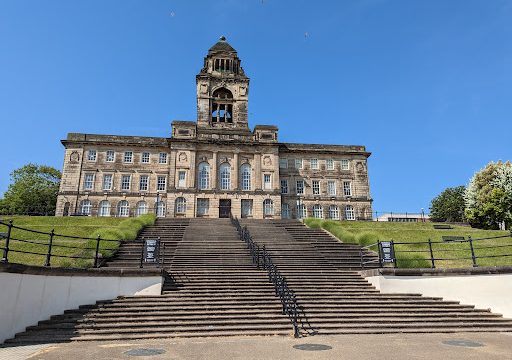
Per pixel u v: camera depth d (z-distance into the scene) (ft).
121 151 188.55
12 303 38.83
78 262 64.18
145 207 181.98
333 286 58.80
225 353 33.50
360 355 32.68
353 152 204.13
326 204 194.80
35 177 233.35
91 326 42.45
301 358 31.63
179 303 49.34
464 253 88.43
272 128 187.83
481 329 45.73
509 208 166.91
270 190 179.42
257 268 66.44
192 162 176.86
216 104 199.41
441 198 290.15
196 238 95.96
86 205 178.09
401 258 72.08
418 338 40.98
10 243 83.15
